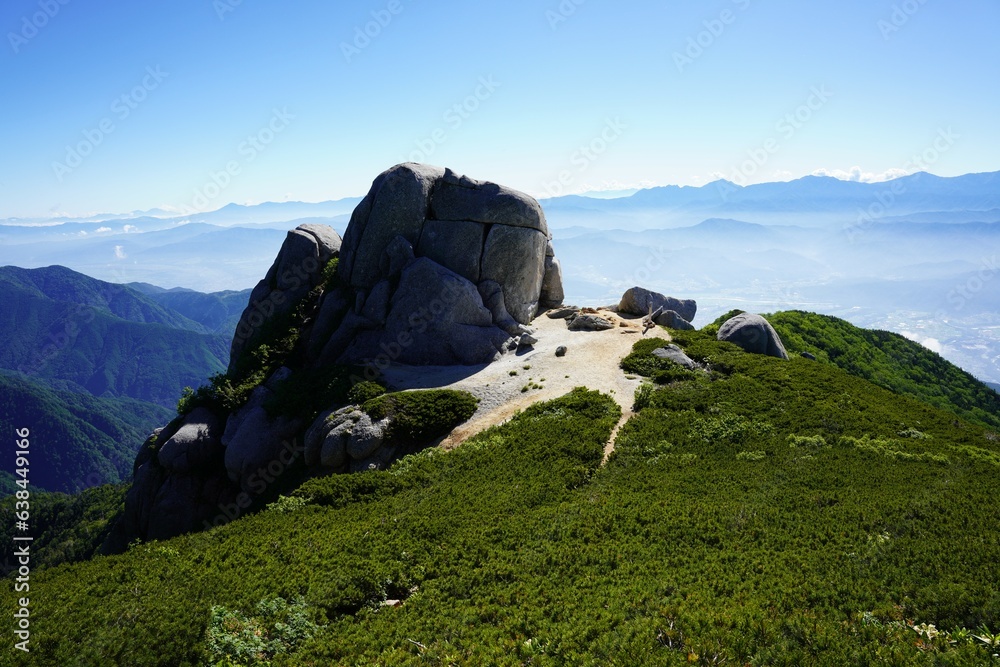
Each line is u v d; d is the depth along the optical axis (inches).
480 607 766.5
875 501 983.0
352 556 936.3
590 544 912.9
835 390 1652.3
